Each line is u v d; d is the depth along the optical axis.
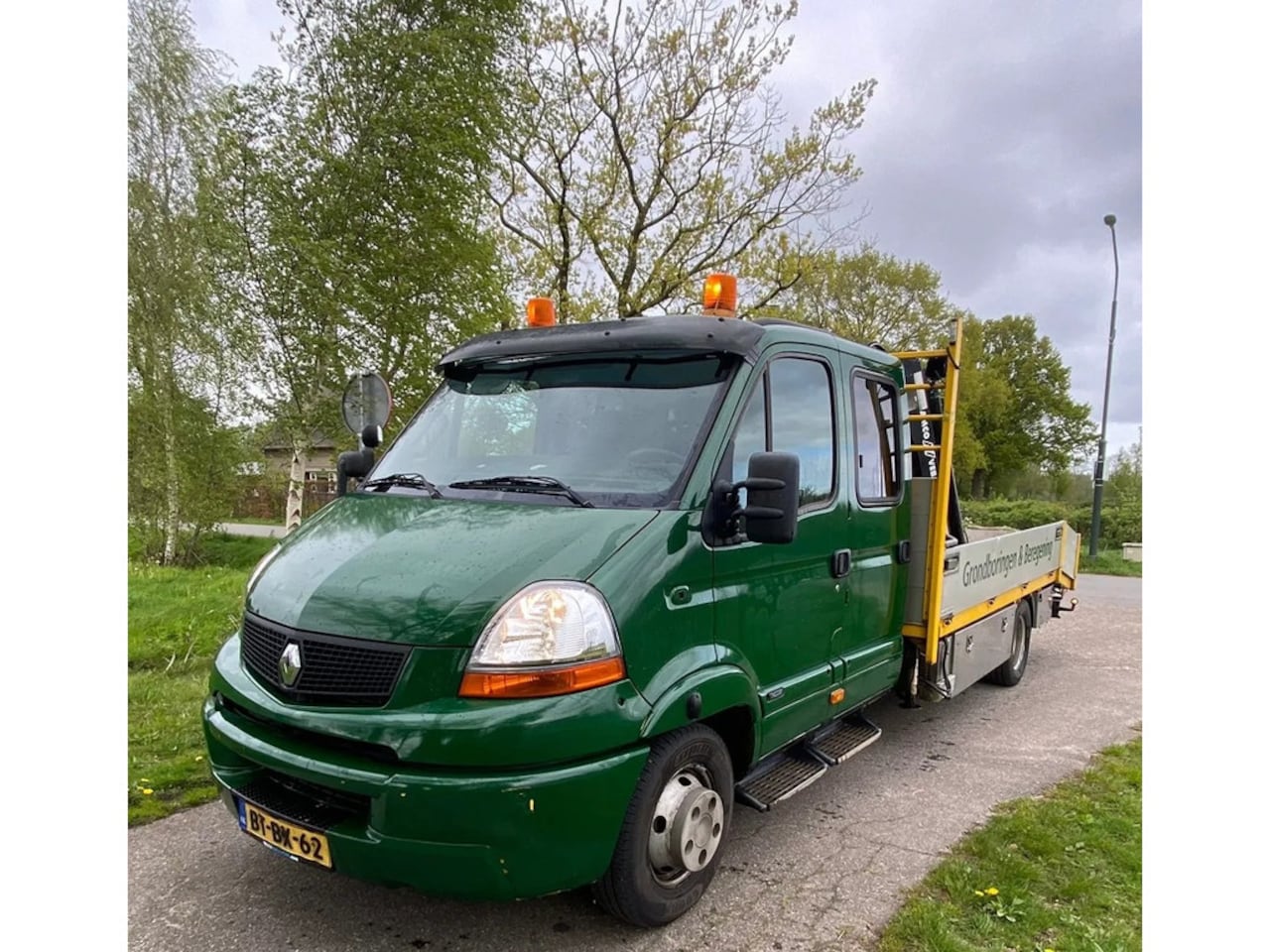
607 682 2.72
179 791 4.35
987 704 6.69
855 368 4.55
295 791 2.88
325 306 14.78
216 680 3.16
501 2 15.38
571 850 2.62
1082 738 5.75
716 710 3.15
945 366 5.62
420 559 2.92
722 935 3.09
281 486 20.41
